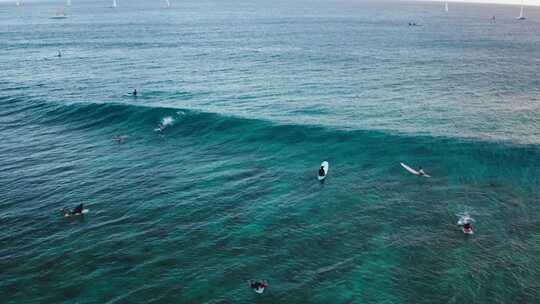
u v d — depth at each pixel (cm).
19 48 12231
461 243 2586
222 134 4541
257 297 2161
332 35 15075
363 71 8069
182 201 3173
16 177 3659
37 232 2789
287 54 10394
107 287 2253
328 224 2830
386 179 3466
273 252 2536
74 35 15738
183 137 4544
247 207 3070
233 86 6875
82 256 2523
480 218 2853
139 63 9344
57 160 4028
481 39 14000
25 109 5712
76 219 2952
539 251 2497
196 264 2434
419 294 2173
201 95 6297
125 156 4084
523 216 2864
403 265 2395
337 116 5072
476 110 5338
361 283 2256
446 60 9444
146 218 2945
